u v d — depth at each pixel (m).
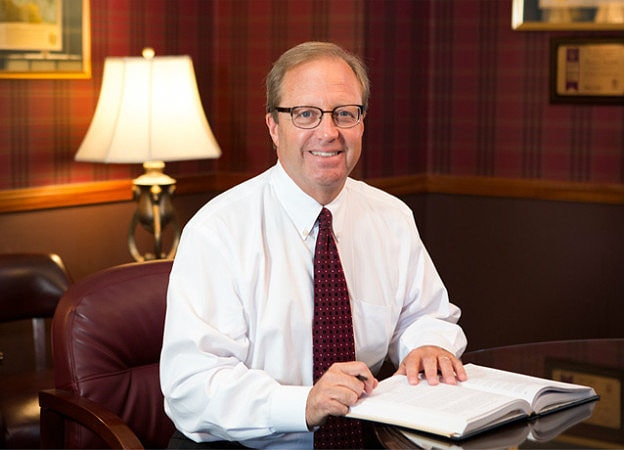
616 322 5.11
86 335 2.66
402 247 2.57
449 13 5.41
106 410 2.49
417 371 2.20
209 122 5.30
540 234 5.28
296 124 2.28
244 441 2.21
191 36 5.13
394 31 5.20
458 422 1.92
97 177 4.69
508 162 5.32
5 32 4.20
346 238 2.46
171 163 5.06
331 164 2.29
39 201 4.42
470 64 5.38
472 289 5.52
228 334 2.26
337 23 5.00
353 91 2.28
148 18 4.86
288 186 2.37
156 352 2.79
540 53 5.16
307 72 2.26
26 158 4.37
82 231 4.65
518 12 5.16
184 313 2.24
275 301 2.31
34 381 3.60
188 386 2.19
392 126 5.27
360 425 2.12
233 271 2.30
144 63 4.18
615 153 5.02
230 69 5.26
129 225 4.86
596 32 5.00
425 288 2.59
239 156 5.27
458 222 5.52
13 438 3.25
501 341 5.45
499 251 5.41
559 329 5.27
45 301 3.80
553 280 5.27
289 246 2.37
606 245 5.10
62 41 4.44
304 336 2.33
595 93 5.03
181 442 2.25
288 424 2.09
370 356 2.48
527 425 2.02
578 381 2.37
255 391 2.14
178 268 2.30
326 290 2.35
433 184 5.56
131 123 4.16
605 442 1.93
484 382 2.16
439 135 5.52
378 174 5.21
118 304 2.74
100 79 4.65
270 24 5.13
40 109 4.40
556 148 5.18
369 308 2.47
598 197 5.08
